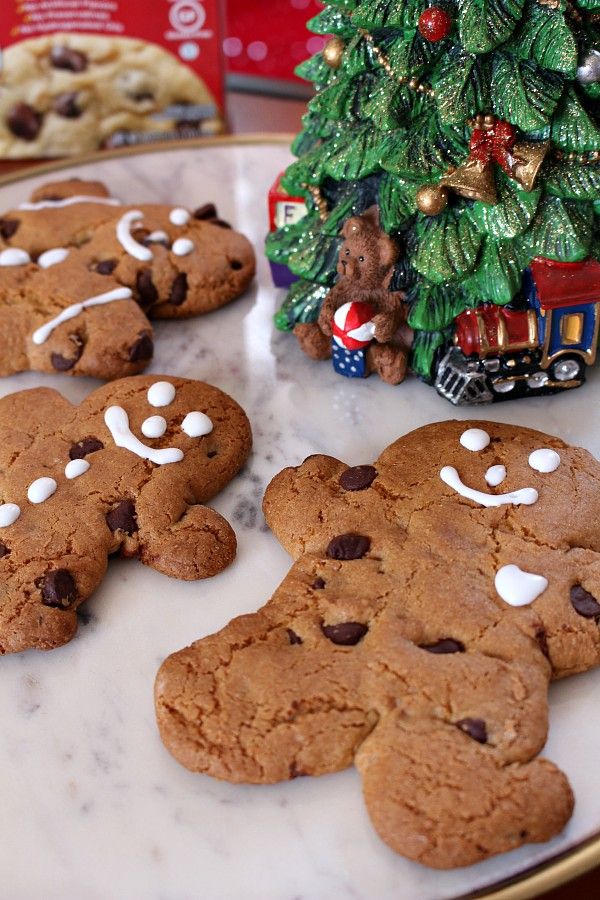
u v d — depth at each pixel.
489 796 0.27
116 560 0.33
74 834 0.28
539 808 0.27
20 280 0.39
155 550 0.32
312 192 0.36
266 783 0.28
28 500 0.33
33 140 0.48
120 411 0.35
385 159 0.33
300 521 0.32
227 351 0.39
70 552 0.32
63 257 0.39
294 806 0.28
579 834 0.27
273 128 0.52
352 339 0.35
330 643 0.29
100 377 0.37
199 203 0.45
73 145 0.48
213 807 0.28
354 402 0.37
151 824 0.28
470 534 0.31
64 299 0.38
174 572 0.32
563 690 0.30
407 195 0.33
